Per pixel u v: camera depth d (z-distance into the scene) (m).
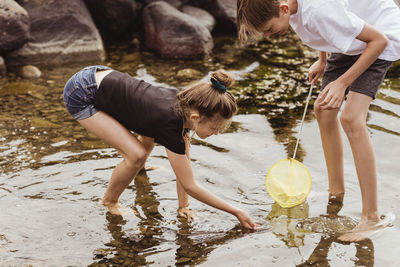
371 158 2.43
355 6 2.43
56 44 5.25
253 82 4.62
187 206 2.70
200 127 2.37
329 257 2.21
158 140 2.38
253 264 2.16
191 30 5.42
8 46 4.95
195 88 2.31
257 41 6.03
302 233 2.42
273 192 2.64
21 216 2.54
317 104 2.68
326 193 2.81
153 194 2.82
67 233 2.41
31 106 3.99
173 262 2.18
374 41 2.21
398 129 3.52
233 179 2.96
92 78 2.53
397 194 2.74
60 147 3.31
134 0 6.00
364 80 2.41
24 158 3.15
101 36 6.01
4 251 2.24
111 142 2.52
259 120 3.78
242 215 2.44
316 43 2.39
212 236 2.40
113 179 2.58
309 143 3.42
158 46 5.55
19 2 5.29
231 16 6.30
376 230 2.41
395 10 2.45
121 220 2.54
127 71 4.91
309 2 2.25
